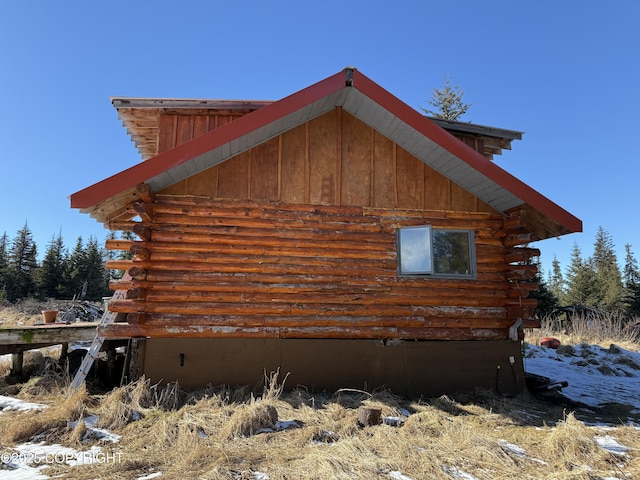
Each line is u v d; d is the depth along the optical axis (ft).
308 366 23.84
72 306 78.64
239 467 13.80
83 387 20.49
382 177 26.73
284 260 24.88
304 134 26.30
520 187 23.72
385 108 23.20
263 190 25.26
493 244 27.35
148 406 19.94
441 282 26.18
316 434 16.87
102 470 13.50
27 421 16.81
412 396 24.47
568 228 23.89
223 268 24.17
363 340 24.67
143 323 22.81
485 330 26.35
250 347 23.62
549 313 85.25
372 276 25.57
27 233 162.91
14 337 24.49
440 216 26.91
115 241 23.32
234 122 21.67
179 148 21.18
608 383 31.17
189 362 22.90
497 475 14.11
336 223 25.77
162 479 12.94
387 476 13.57
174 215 24.32
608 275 175.63
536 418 21.24
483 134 31.01
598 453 15.93
